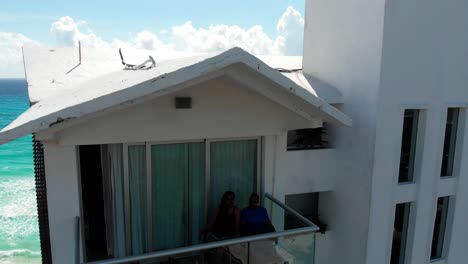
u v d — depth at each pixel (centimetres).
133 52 909
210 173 639
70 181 542
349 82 788
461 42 799
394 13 704
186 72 413
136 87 399
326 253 868
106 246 594
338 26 816
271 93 542
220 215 613
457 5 779
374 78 722
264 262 562
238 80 509
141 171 586
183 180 618
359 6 753
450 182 855
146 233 599
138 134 543
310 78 884
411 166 816
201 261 530
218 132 599
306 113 581
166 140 584
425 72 762
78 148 557
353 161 780
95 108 390
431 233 838
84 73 754
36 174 639
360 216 768
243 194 682
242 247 546
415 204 809
